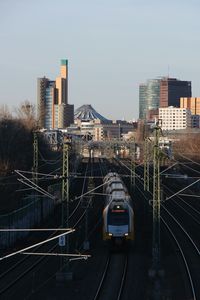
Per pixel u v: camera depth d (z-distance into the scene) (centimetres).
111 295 10631
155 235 12581
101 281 11706
